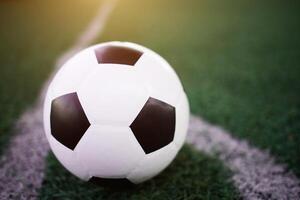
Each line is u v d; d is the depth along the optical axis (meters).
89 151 0.56
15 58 1.36
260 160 0.77
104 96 0.55
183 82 1.14
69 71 0.59
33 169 0.73
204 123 0.90
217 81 1.16
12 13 2.12
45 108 0.60
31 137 0.84
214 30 1.79
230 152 0.79
